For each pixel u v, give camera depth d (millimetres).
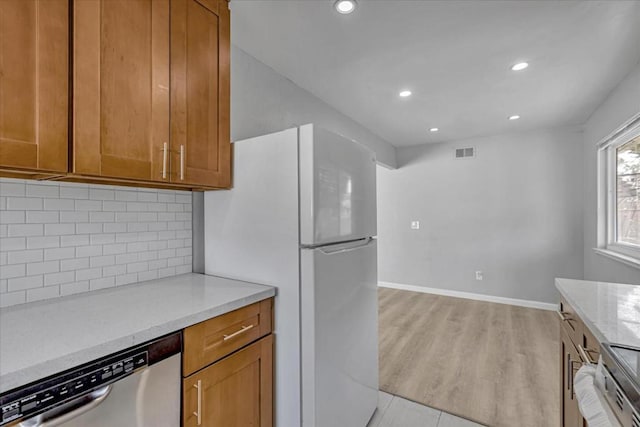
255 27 1842
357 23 1809
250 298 1290
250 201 1517
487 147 4285
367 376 1769
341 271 1504
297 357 1359
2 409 676
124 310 1108
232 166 1579
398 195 4926
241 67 2072
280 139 1408
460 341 2918
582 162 3746
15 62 887
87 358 807
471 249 4391
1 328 943
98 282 1424
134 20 1152
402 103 3049
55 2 964
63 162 980
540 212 3980
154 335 956
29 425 712
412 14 1729
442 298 4379
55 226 1295
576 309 1159
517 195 4113
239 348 1251
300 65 2297
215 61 1465
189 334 1063
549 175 3932
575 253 3795
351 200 1620
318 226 1349
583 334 1119
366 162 1792
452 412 1891
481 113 3354
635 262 2271
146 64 1188
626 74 2432
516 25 1824
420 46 2051
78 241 1364
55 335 887
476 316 3621
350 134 3502
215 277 1653
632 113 2355
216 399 1151
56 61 965
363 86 2660
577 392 878
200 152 1394
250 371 1299
